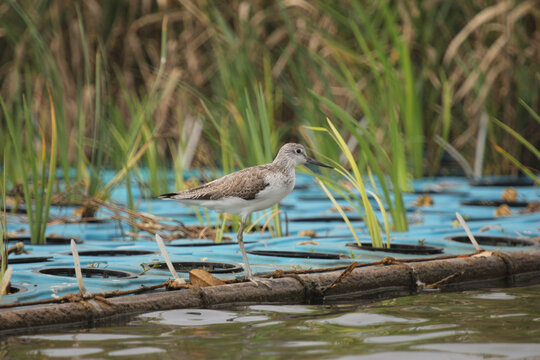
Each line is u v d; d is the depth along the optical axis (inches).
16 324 239.6
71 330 241.6
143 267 334.0
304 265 348.2
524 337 230.4
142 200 649.0
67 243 428.5
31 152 424.2
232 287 287.6
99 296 260.2
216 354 212.4
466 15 767.7
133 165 559.8
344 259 363.9
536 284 335.3
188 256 369.4
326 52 751.1
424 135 823.7
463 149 837.8
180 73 703.1
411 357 208.8
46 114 759.1
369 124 591.2
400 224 462.9
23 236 434.3
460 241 427.8
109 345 222.2
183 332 238.5
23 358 208.2
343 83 646.5
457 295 307.4
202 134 737.6
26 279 307.0
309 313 269.9
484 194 670.5
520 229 464.4
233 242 420.8
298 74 717.9
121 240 449.4
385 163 473.1
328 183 450.0
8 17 775.7
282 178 332.2
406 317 261.6
